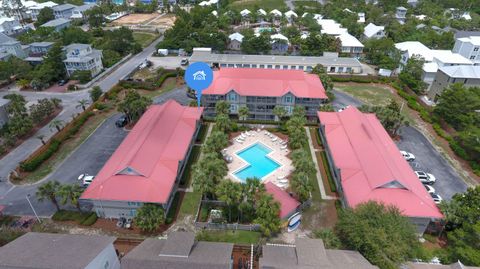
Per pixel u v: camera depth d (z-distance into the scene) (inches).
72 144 2920.8
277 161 2709.2
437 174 2608.3
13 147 2866.6
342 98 3897.6
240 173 2568.9
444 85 3690.9
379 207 1787.6
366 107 3243.1
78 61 4160.9
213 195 2252.7
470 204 1904.5
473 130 2893.7
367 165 2273.6
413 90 4143.7
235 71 3565.5
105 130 3159.5
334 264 1501.0
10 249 1485.0
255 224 2005.4
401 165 2372.0
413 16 7155.5
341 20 6717.5
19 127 2920.8
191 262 1521.9
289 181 2442.2
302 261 1505.9
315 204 2267.5
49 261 1382.9
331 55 5049.2
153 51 5511.8
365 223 1695.4
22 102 3265.3
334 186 2400.3
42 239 1581.0
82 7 7534.5
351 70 4581.7
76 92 3937.0
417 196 2017.7
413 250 1734.7
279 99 3248.0
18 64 4072.3
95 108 3533.5
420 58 4315.9
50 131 3134.8
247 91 3213.6
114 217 2132.1
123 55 5221.5
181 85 4180.6
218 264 1512.1
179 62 4972.9
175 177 2234.3
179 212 2181.3
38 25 6560.0
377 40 5167.3
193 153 2819.9
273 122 3267.7
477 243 1727.4
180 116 2972.4
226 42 5511.8
